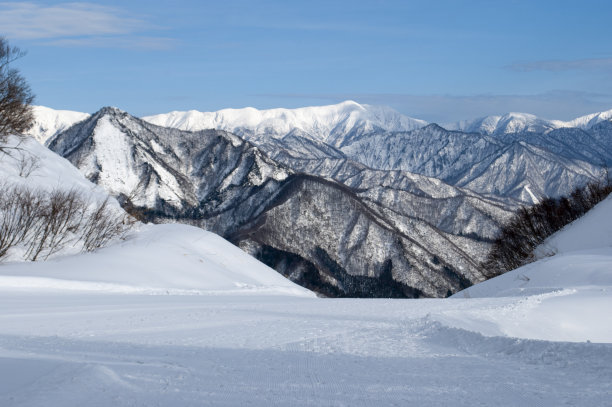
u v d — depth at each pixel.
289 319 14.27
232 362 7.98
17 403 5.28
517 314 16.05
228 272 33.69
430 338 11.03
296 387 6.29
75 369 6.63
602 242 37.28
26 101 37.34
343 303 20.41
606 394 5.89
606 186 49.66
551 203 52.75
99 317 14.04
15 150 35.59
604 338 14.69
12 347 8.89
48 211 30.73
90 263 28.50
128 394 5.72
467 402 5.62
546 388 6.27
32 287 22.41
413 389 6.24
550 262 29.91
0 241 28.27
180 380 6.48
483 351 9.35
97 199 36.50
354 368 7.68
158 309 16.33
